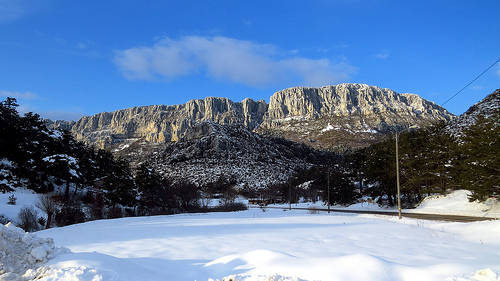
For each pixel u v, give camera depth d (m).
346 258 8.21
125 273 7.79
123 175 55.38
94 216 45.28
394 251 11.56
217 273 8.38
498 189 31.56
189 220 33.88
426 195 50.38
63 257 8.48
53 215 40.44
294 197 97.50
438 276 7.05
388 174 50.56
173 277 8.28
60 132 72.00
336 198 68.25
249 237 16.67
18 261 8.06
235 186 113.12
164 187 68.94
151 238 16.58
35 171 56.03
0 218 36.88
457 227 19.98
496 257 10.13
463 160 39.28
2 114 61.34
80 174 57.00
